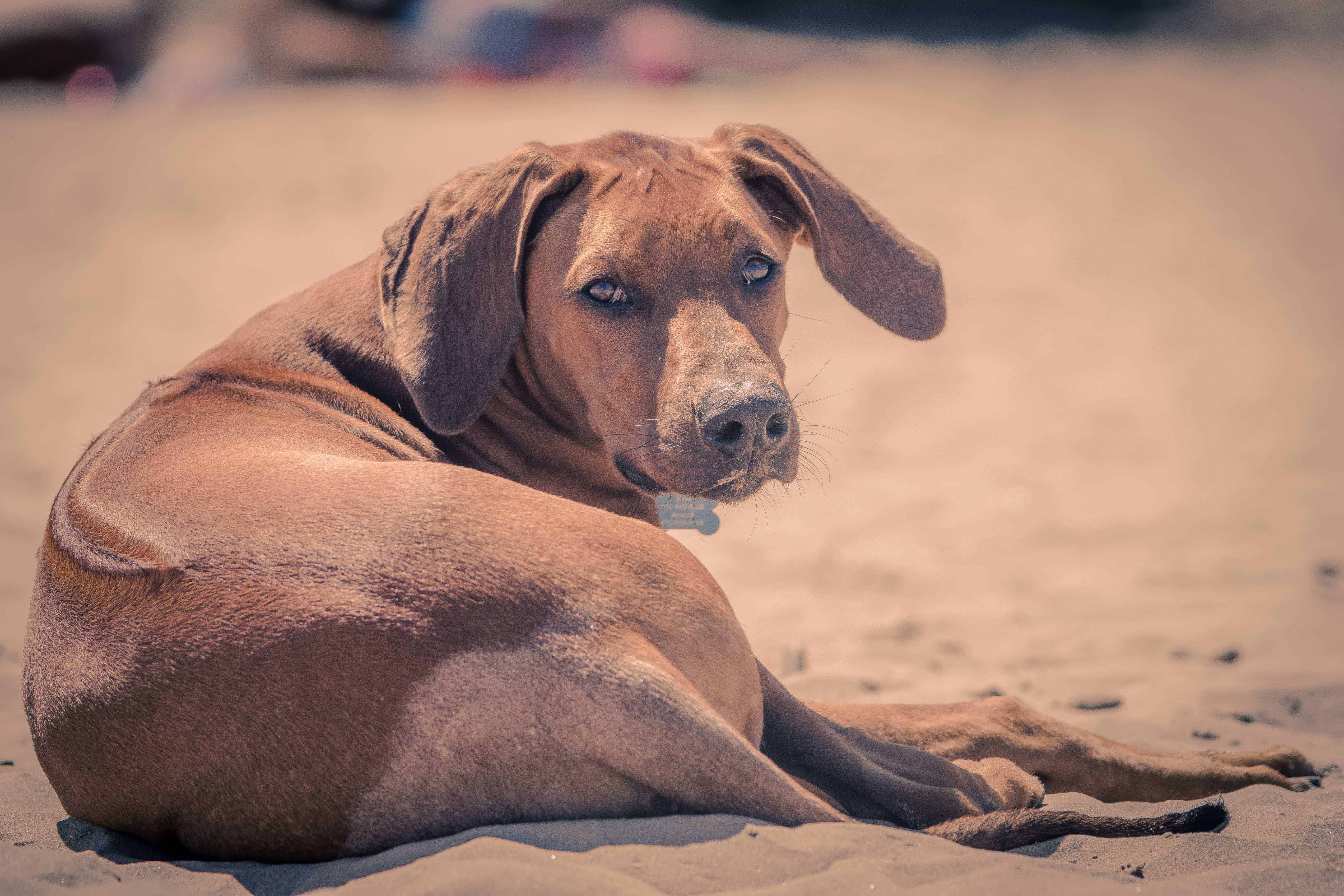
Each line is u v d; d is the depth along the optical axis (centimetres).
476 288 569
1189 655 856
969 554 1145
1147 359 1816
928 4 7031
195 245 2548
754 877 386
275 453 488
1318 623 906
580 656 404
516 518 432
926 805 477
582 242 568
